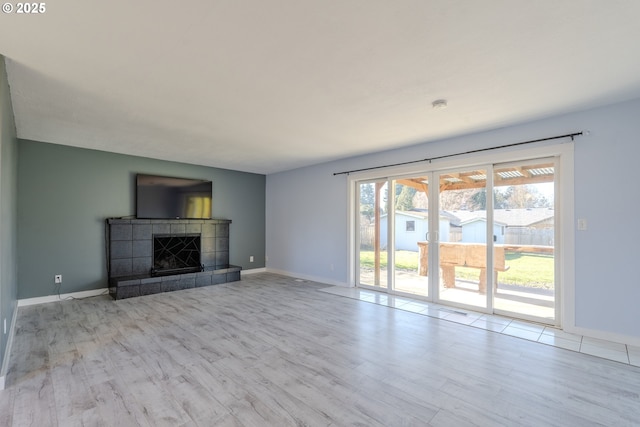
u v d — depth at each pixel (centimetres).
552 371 238
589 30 180
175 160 561
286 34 185
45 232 436
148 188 526
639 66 223
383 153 487
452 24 175
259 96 276
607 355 264
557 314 338
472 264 402
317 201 597
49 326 336
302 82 249
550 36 187
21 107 299
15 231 373
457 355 266
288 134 394
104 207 490
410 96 277
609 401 198
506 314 374
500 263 380
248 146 455
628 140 286
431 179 441
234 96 276
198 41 192
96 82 248
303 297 469
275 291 509
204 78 242
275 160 561
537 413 186
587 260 307
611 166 294
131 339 300
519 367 244
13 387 213
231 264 654
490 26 177
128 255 503
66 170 454
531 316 355
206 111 312
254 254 696
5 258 244
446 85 255
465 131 379
